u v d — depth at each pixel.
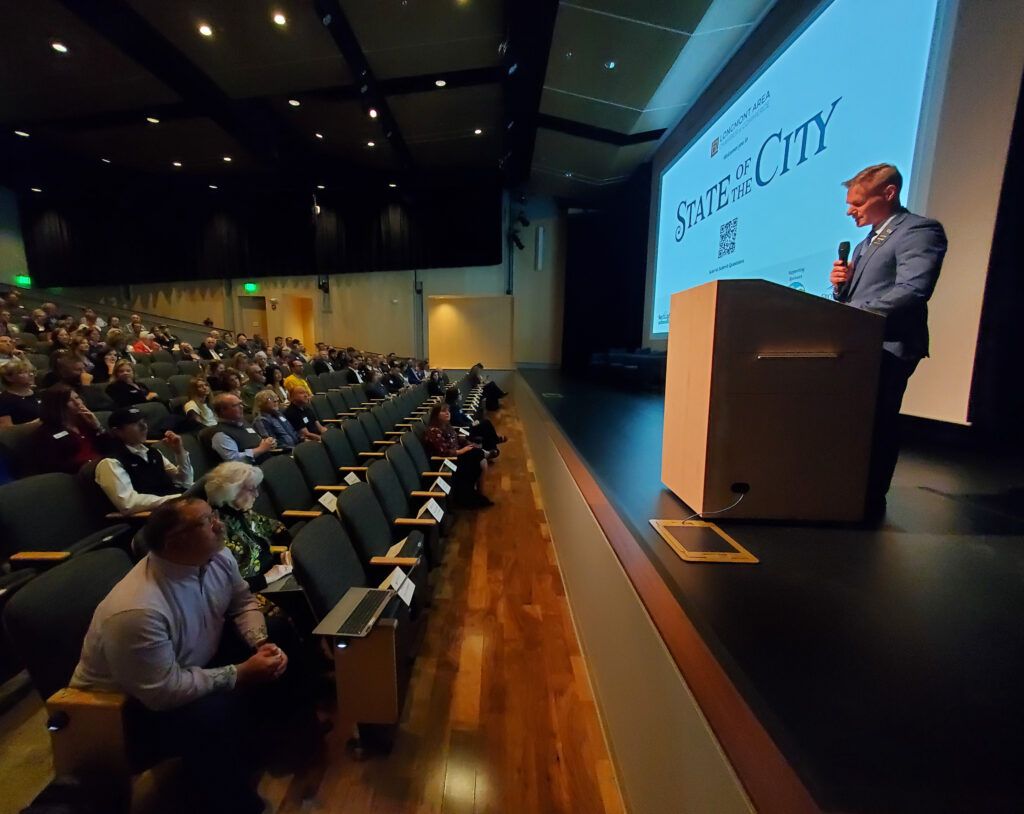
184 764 1.13
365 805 1.26
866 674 0.82
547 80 5.19
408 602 1.58
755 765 0.65
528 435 5.72
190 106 6.49
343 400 5.22
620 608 1.32
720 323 1.40
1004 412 2.27
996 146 2.19
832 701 0.76
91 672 1.09
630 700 1.20
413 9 4.48
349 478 2.58
